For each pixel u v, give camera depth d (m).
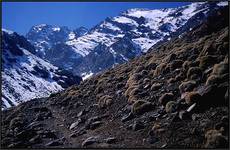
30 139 27.52
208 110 24.17
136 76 43.97
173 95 30.28
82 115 37.62
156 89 34.94
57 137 29.09
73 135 28.94
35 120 38.84
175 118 24.73
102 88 47.09
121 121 29.80
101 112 35.94
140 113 29.62
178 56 43.91
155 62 48.16
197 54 40.38
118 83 45.22
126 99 36.75
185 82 31.02
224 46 35.62
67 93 54.38
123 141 24.14
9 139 27.42
